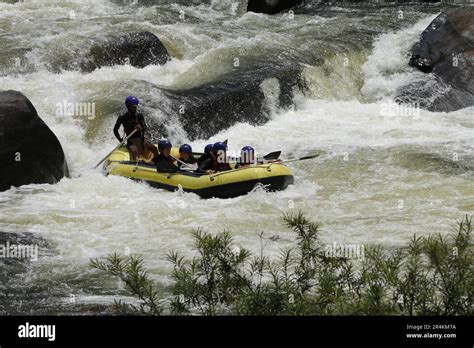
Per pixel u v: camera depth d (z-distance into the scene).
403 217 34.34
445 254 19.05
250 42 63.97
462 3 76.69
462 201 36.62
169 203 37.00
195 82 57.03
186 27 69.38
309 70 59.56
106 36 59.62
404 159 43.66
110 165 42.50
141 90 51.88
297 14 77.19
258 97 54.84
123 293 25.67
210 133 51.06
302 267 20.06
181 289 19.64
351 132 51.81
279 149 47.81
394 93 60.38
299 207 36.19
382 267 19.38
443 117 55.78
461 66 60.81
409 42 65.31
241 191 37.84
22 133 39.91
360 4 78.44
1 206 36.38
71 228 33.25
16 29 64.94
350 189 39.16
